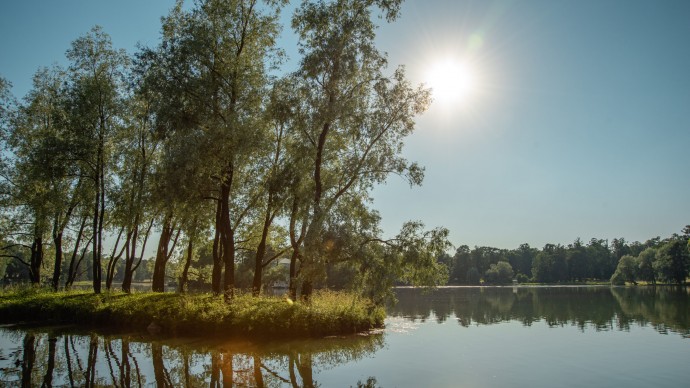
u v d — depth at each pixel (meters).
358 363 15.82
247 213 30.98
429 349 18.52
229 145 22.66
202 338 20.38
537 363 15.66
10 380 13.41
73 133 29.70
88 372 14.37
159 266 33.94
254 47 26.17
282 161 27.67
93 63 31.05
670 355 17.00
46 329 23.39
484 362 15.88
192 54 23.86
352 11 24.22
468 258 146.38
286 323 20.39
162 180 22.45
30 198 32.50
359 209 25.98
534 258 149.25
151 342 19.59
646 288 89.50
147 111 29.08
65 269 82.88
